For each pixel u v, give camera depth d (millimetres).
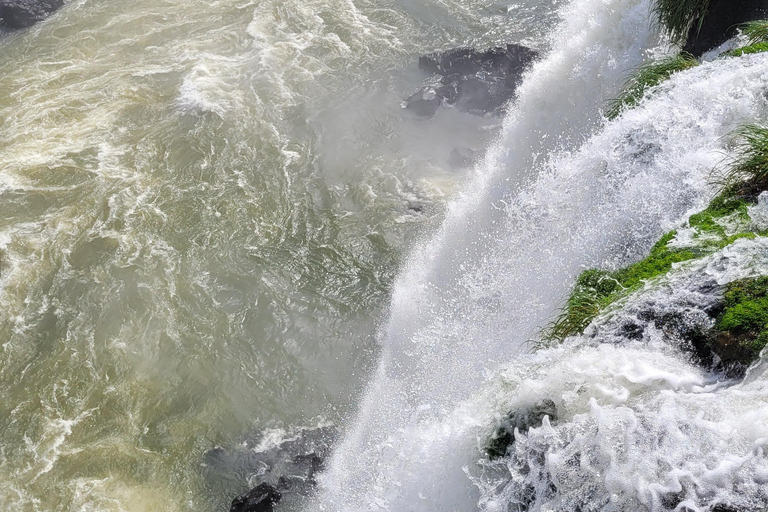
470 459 5270
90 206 11219
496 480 4898
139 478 7586
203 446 7855
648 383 4570
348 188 11289
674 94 7945
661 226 6707
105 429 8117
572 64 11484
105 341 9148
